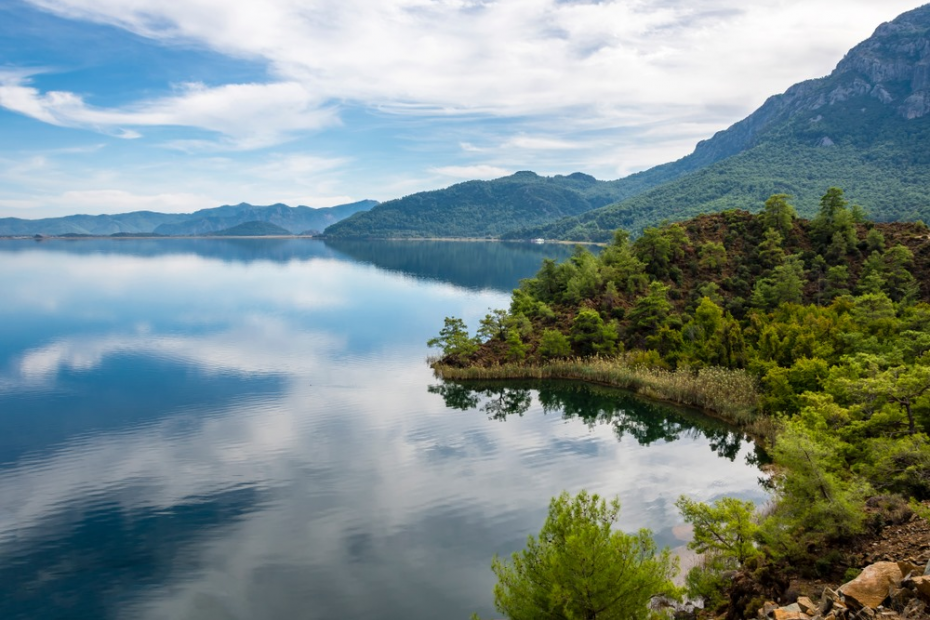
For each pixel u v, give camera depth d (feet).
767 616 65.31
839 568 81.87
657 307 330.95
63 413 251.39
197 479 181.47
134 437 220.84
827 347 219.61
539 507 159.63
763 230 449.48
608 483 175.01
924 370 121.80
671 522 147.43
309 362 353.92
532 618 68.28
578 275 406.82
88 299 647.56
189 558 135.54
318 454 203.00
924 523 84.28
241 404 265.54
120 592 122.42
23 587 124.47
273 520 153.89
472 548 138.41
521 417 247.09
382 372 328.08
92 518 156.04
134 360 358.64
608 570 66.18
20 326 481.05
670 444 210.59
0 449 208.03
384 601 117.50
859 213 467.93
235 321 510.58
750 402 230.89
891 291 357.61
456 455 201.77
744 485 171.01
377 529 148.36
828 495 88.79
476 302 626.64
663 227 485.15
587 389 282.77
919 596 49.24
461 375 306.96
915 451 104.47
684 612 98.78
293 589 122.31
